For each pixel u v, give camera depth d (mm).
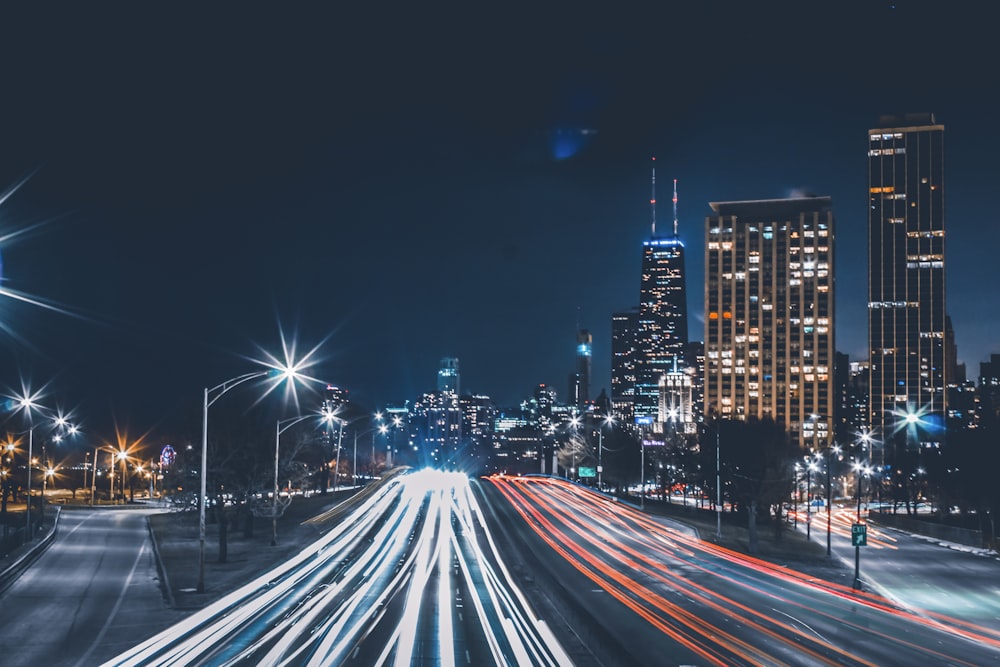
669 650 36062
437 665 31703
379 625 39844
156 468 135625
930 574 74312
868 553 90188
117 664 31406
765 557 80125
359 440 184875
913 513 153000
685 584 59062
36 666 31125
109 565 61250
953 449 129375
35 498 112625
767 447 98062
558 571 63688
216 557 66875
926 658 36781
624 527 97312
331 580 55531
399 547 74938
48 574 56344
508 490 138625
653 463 144750
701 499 144000
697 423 141000
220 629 38375
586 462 167125
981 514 111438
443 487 140625
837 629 43312
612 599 51031
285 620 40875
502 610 44812
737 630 41562
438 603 46750
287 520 96062
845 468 197625
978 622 49688
